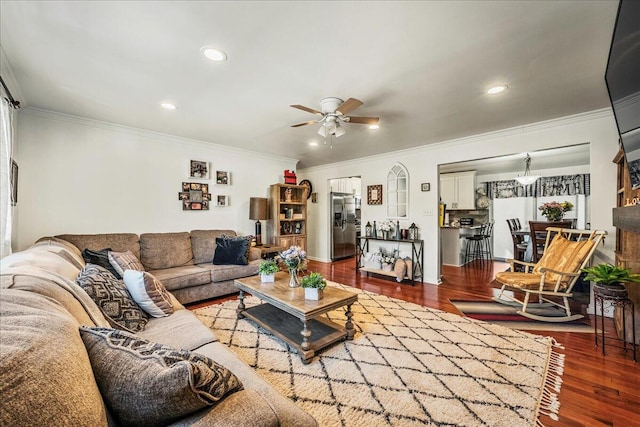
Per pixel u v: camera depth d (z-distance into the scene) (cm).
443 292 393
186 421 72
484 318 292
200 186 435
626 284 231
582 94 259
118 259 239
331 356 214
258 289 257
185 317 194
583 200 602
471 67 213
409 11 154
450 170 705
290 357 213
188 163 423
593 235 296
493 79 231
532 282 299
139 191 376
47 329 69
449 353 218
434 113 309
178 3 148
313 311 208
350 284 437
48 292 101
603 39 177
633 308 220
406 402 163
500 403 162
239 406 79
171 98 271
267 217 497
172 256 367
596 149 303
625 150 165
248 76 227
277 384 179
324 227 656
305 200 552
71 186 325
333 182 700
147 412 70
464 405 160
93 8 151
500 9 153
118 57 200
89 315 118
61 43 183
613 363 203
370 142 439
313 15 157
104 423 64
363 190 564
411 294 382
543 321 283
